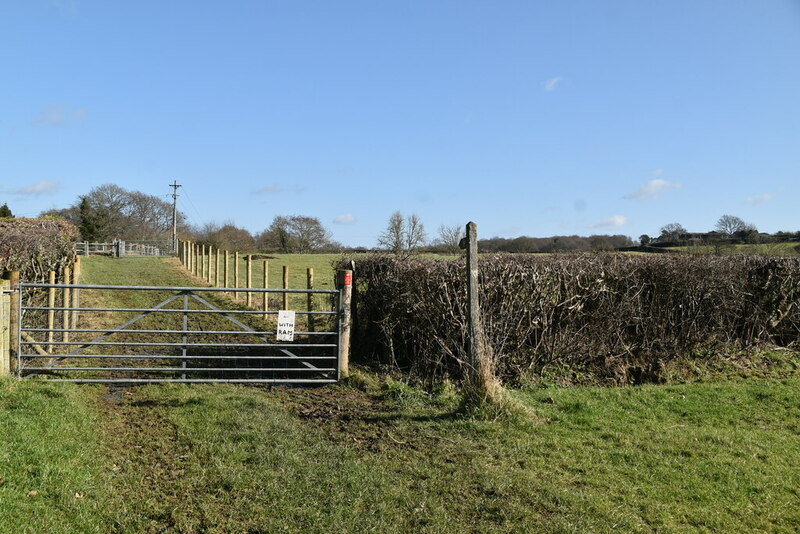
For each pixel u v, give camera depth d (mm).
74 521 4355
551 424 7379
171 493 5008
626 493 5332
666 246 32562
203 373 9930
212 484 5184
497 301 9922
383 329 10516
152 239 81500
